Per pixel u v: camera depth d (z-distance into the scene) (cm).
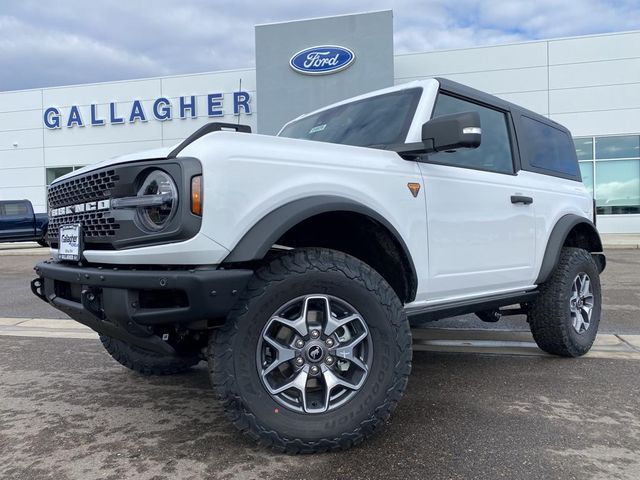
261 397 240
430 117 330
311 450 248
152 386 372
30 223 1820
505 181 375
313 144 268
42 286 313
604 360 434
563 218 436
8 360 444
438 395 347
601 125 1775
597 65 1764
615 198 1788
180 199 227
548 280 423
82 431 291
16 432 291
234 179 233
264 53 1761
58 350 477
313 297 250
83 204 270
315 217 267
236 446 268
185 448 267
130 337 252
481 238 348
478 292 356
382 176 287
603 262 508
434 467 244
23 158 2209
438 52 1830
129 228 240
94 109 2117
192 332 261
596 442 272
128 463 251
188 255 227
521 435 281
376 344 260
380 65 1684
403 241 287
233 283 229
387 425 294
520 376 390
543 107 1800
